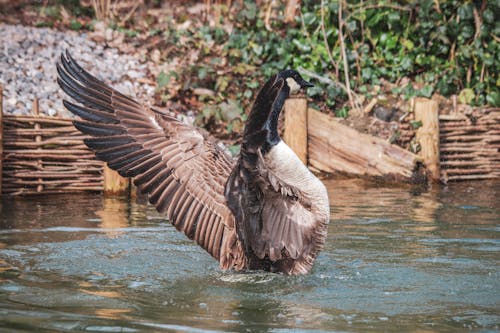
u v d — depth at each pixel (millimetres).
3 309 7516
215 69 20016
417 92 19344
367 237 11133
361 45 20406
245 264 8734
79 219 12656
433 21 20125
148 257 9906
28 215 13031
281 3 21875
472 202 14445
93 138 8391
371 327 7062
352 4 20594
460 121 17906
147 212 13414
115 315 7355
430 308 7684
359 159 17250
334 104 19453
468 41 20250
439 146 17469
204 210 8500
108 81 19312
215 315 7418
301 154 17391
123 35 21562
